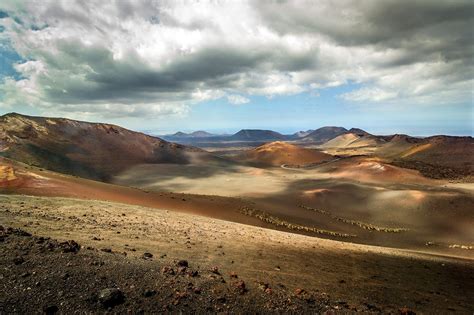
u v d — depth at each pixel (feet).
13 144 414.41
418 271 65.62
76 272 27.89
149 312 24.67
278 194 311.88
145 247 44.86
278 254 57.72
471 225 205.26
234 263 44.34
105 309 23.99
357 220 226.38
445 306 42.01
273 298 30.91
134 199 130.93
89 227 53.11
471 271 77.61
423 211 234.58
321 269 50.93
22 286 24.44
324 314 29.22
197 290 29.09
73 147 507.71
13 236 33.86
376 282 48.65
